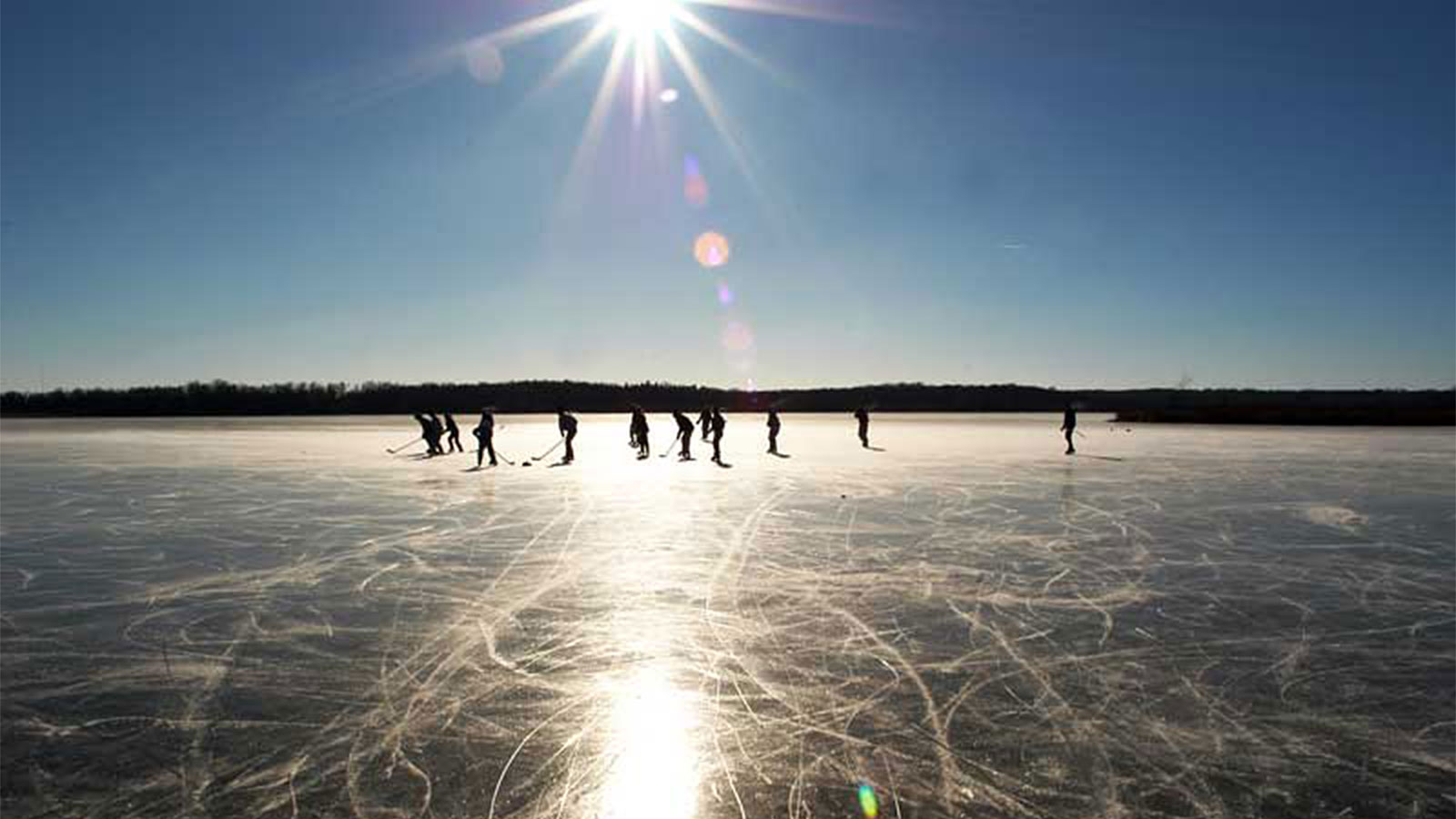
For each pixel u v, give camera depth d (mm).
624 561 8625
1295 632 6266
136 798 3803
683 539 9859
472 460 21484
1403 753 4250
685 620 6535
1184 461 20516
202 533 10258
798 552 9078
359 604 6996
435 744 4344
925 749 4293
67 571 8227
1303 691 5094
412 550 9227
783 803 3756
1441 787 3906
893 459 21547
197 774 4023
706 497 13547
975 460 20859
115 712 4773
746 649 5844
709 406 24859
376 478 16672
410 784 3928
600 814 3660
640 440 22234
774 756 4211
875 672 5387
